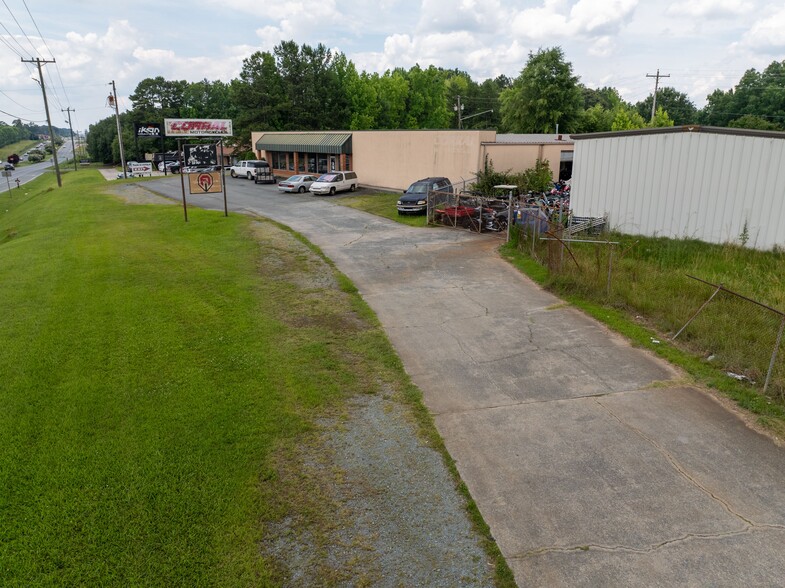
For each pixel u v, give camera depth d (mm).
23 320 10398
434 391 7855
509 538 4922
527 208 19906
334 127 68188
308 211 27969
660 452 6215
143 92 88938
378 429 6781
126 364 8383
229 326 10195
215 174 24297
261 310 11359
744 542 4805
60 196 38750
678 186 15906
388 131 35562
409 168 34312
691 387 7750
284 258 16656
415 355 9156
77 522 5000
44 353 8742
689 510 5242
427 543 4871
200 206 30094
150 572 4461
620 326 10117
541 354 9094
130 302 11547
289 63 64250
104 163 114250
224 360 8609
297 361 8703
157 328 9969
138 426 6609
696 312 9758
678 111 95938
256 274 14555
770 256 14023
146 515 5090
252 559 4629
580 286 12172
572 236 16734
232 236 20203
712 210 15391
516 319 10844
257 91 61438
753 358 8156
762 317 9469
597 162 17594
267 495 5473
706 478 5730
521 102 62719
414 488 5645
